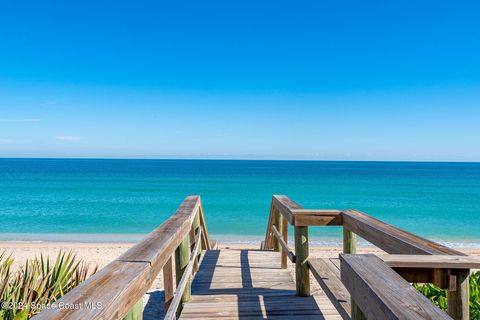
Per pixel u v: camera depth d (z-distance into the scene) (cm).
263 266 518
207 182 5031
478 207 2552
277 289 401
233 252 621
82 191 3609
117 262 173
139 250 198
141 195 3266
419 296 122
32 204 2614
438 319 104
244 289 403
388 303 116
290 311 325
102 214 2164
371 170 10100
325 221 348
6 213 2203
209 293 388
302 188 4109
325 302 347
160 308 544
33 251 1145
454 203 2789
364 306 138
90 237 1533
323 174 7550
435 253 181
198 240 489
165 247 215
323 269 299
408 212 2320
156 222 1911
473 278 379
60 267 373
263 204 2694
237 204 2694
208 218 2100
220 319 309
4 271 386
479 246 1335
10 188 3912
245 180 5491
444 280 170
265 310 328
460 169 11688
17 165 13512
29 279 358
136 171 8694
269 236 704
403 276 170
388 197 3219
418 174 7781
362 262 163
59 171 8512
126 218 2030
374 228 254
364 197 3222
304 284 364
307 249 359
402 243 210
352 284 155
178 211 384
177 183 4791
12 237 1536
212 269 500
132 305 147
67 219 1997
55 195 3231
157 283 702
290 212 367
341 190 3875
